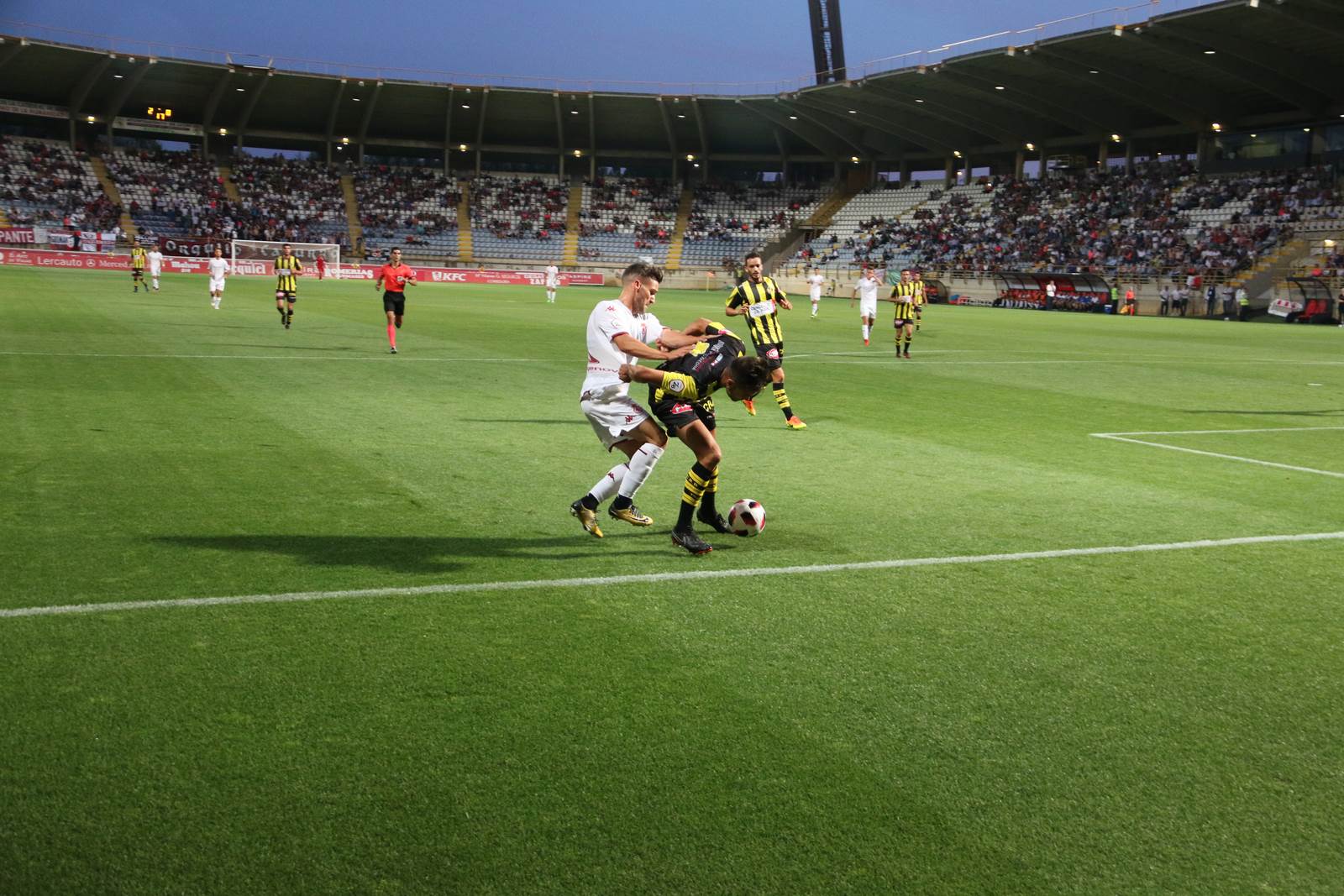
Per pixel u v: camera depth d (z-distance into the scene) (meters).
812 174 75.00
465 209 69.69
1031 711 3.63
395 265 16.17
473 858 2.65
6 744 3.14
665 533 5.98
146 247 56.69
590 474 7.53
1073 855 2.75
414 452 8.14
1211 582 5.24
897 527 6.22
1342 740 3.47
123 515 5.89
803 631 4.37
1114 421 11.35
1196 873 2.69
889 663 4.04
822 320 34.16
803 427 10.19
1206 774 3.21
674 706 3.58
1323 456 9.30
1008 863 2.70
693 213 72.25
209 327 19.84
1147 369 18.27
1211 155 53.44
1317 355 22.91
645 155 73.88
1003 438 9.88
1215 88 49.53
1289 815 2.98
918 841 2.79
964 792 3.06
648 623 4.41
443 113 68.75
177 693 3.54
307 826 2.76
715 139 72.81
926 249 61.28
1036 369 17.47
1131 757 3.31
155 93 64.44
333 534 5.64
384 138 71.88
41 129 64.50
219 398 10.68
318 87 64.06
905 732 3.44
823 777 3.12
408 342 18.61
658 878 2.59
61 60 58.06
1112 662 4.12
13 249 52.88
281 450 8.01
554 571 5.12
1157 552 5.80
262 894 2.48
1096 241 53.72
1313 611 4.80
